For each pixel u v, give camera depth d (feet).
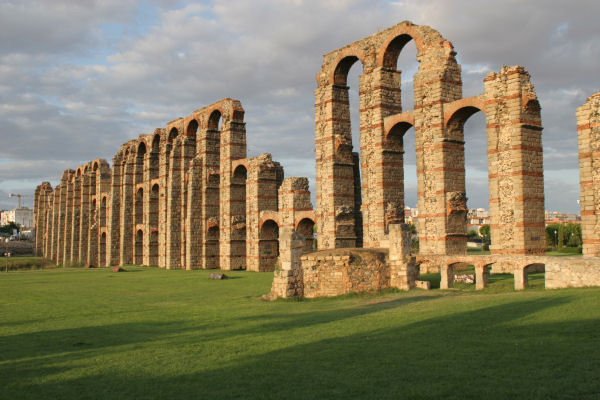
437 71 171.94
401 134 192.13
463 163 172.55
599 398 41.83
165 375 54.24
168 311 106.93
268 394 46.55
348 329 74.79
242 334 75.41
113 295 146.10
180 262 305.73
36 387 51.70
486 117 157.38
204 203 286.87
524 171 148.56
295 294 124.47
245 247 270.87
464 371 50.14
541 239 150.41
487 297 99.60
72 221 470.80
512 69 151.33
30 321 97.96
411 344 62.44
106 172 440.45
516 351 56.18
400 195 191.72
